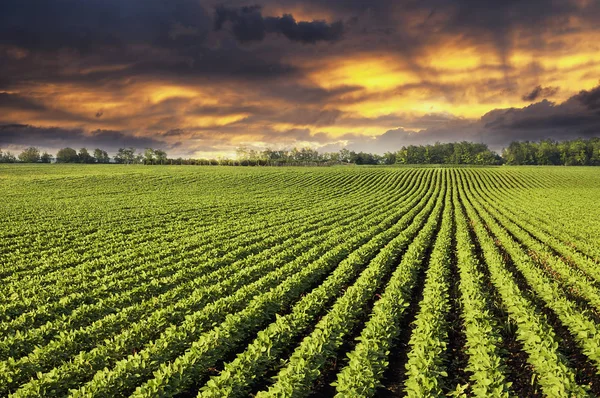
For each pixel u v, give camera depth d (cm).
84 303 1483
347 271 1800
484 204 5119
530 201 5481
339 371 1034
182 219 3659
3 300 1472
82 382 923
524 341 1080
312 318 1287
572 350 1102
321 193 6362
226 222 3516
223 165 13412
